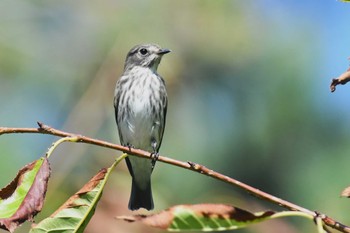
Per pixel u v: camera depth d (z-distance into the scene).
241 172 13.99
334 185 13.88
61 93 13.80
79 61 13.66
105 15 13.49
